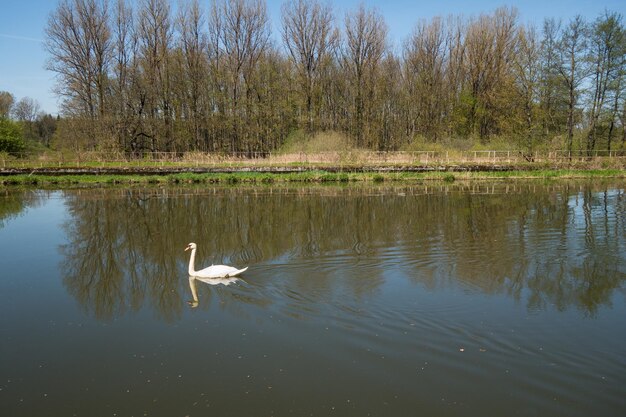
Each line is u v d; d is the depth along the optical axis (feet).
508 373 25.21
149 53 172.76
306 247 52.06
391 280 39.78
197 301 36.55
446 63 211.20
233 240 57.47
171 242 57.52
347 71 196.75
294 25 184.96
